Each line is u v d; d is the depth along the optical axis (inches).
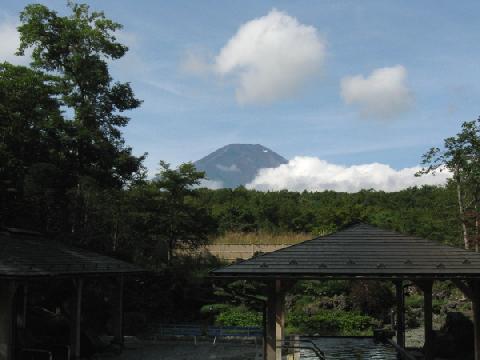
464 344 727.7
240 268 589.0
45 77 1072.8
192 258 1401.3
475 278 566.6
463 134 1220.5
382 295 1205.7
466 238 1212.5
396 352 786.8
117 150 1131.9
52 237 1008.2
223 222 2170.3
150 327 1077.8
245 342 951.0
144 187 1274.6
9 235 737.6
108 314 1061.1
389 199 2728.8
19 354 647.1
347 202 2351.1
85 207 1045.8
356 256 609.0
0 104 956.0
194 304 1296.8
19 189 978.1
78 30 1069.1
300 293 1316.4
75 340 731.4
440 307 1181.7
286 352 717.3
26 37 1041.5
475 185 1230.9
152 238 1290.6
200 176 1328.7
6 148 962.7
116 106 1121.4
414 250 624.4
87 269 716.7
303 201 2758.4
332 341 908.6
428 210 2159.2
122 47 1104.8
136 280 1256.2
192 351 863.1
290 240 1624.0
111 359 797.9
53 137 1045.2
